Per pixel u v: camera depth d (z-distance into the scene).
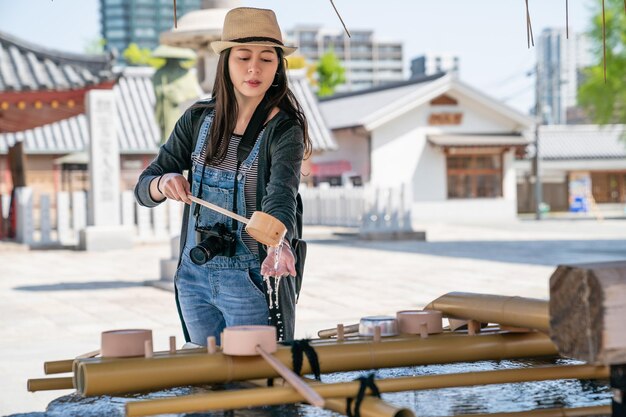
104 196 18.38
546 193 51.22
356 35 184.75
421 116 40.59
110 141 18.41
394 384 2.23
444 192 40.91
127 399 2.39
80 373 2.15
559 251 17.73
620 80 38.19
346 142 41.91
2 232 20.11
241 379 2.23
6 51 18.80
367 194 21.80
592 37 38.41
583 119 79.19
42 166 34.66
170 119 13.08
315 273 12.99
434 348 2.44
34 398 5.07
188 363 2.18
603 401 2.40
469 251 17.84
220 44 2.95
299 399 2.07
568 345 1.85
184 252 3.12
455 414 2.22
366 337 2.57
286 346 2.32
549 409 2.21
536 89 51.47
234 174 2.99
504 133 41.75
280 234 2.51
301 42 181.62
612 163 50.91
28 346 6.97
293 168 2.92
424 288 10.88
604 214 49.34
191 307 3.11
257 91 2.94
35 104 18.39
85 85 17.97
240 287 2.98
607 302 1.78
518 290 10.52
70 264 15.12
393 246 19.62
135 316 8.69
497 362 2.84
